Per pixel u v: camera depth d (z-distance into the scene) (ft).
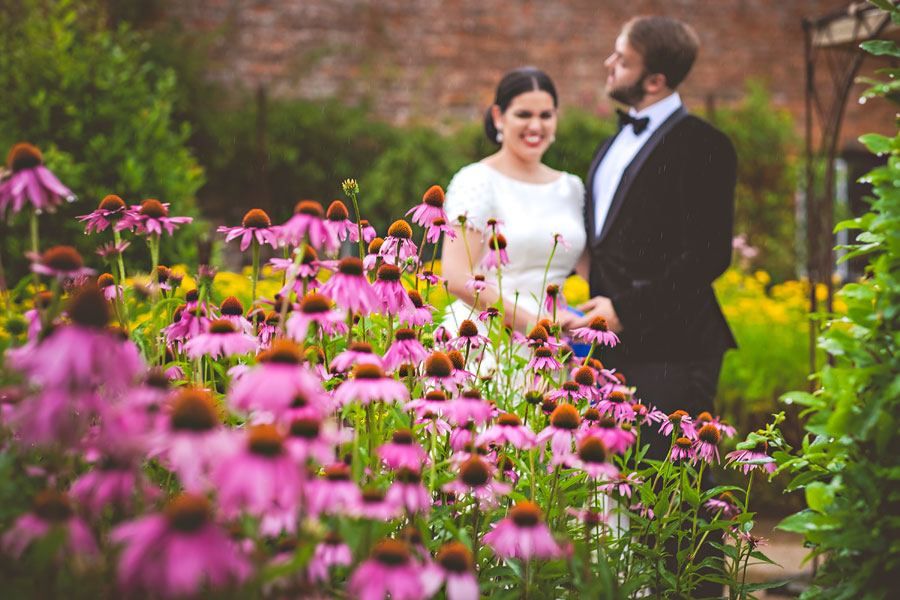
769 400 14.79
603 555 4.74
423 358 4.86
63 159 12.64
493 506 4.79
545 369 6.06
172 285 5.70
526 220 9.42
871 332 4.61
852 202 24.67
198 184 14.56
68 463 3.83
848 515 4.39
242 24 23.45
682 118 8.91
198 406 2.89
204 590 3.12
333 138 22.66
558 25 24.80
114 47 14.99
